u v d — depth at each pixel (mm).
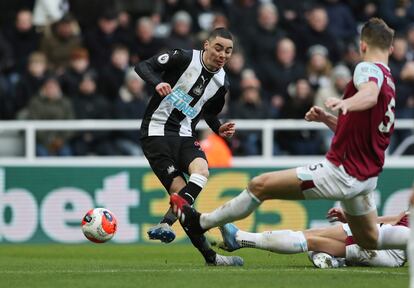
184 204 27781
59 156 51344
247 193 26922
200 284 25047
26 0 64250
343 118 26188
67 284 25500
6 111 55625
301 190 26359
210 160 49562
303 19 61375
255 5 60250
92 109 53812
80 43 59188
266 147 50500
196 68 31172
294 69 57500
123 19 59188
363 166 26234
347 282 25562
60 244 49031
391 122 26578
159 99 31281
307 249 30406
